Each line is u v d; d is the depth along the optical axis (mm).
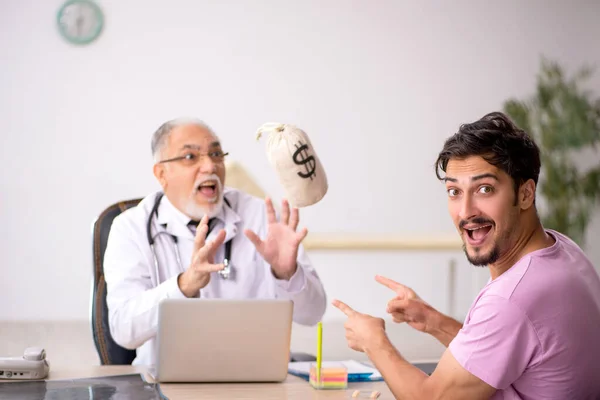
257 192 5949
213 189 2594
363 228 6137
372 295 6160
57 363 4312
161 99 5848
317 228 6074
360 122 6113
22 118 5656
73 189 5742
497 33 6246
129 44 5785
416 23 6145
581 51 6344
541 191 5820
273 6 5969
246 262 2648
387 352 1565
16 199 5668
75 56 5707
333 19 6043
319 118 6066
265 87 5984
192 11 5863
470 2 6203
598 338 1418
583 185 5812
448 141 1501
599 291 1473
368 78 6109
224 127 5941
